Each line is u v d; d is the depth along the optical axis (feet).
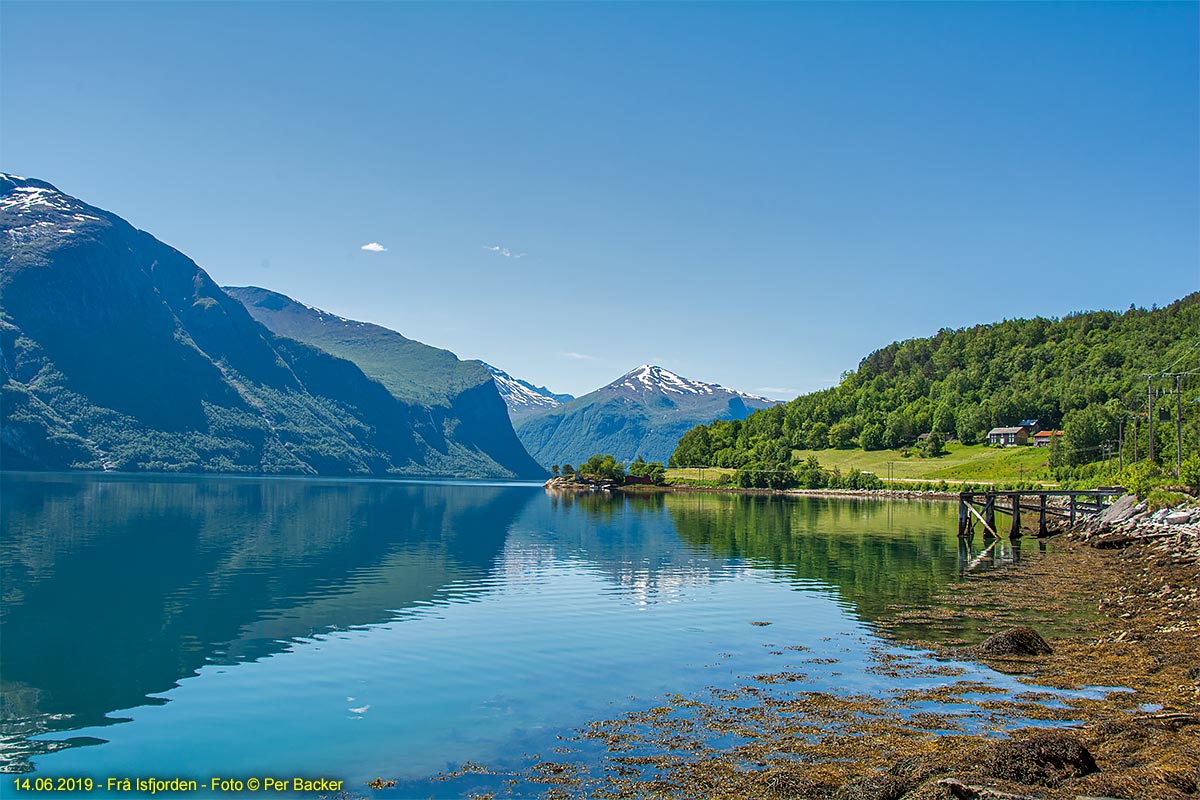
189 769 72.08
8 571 187.21
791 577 179.32
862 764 66.13
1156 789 55.11
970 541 267.59
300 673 100.37
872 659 102.06
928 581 171.12
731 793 62.18
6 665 105.81
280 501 506.48
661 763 68.69
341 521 349.61
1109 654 100.37
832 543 259.80
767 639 115.34
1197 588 137.18
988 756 59.93
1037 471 639.76
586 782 65.46
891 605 141.59
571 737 75.77
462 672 99.40
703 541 268.62
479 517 392.27
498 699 88.12
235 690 93.91
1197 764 59.36
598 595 155.63
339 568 195.93
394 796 65.00
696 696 87.45
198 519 343.87
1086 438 626.64
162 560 209.46
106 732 81.20
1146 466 391.24
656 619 130.93
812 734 74.02
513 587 165.99
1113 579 169.48
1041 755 59.16
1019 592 154.71
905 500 576.20
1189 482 309.42
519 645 113.39
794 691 88.22
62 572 187.11
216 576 182.19
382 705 87.15
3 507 381.40
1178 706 77.61
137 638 120.67
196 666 104.68
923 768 59.77
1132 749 64.64
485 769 69.15
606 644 113.29
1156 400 576.61
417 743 75.66
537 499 619.67
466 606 144.36
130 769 72.54
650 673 97.55
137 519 335.47
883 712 79.87
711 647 110.73
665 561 210.59
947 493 591.37
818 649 108.37
